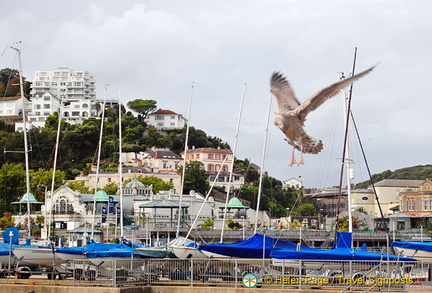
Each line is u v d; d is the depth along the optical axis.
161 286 50.75
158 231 125.62
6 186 182.88
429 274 51.69
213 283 50.56
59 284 52.88
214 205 175.88
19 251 60.78
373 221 169.12
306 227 150.75
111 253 58.06
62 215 155.62
